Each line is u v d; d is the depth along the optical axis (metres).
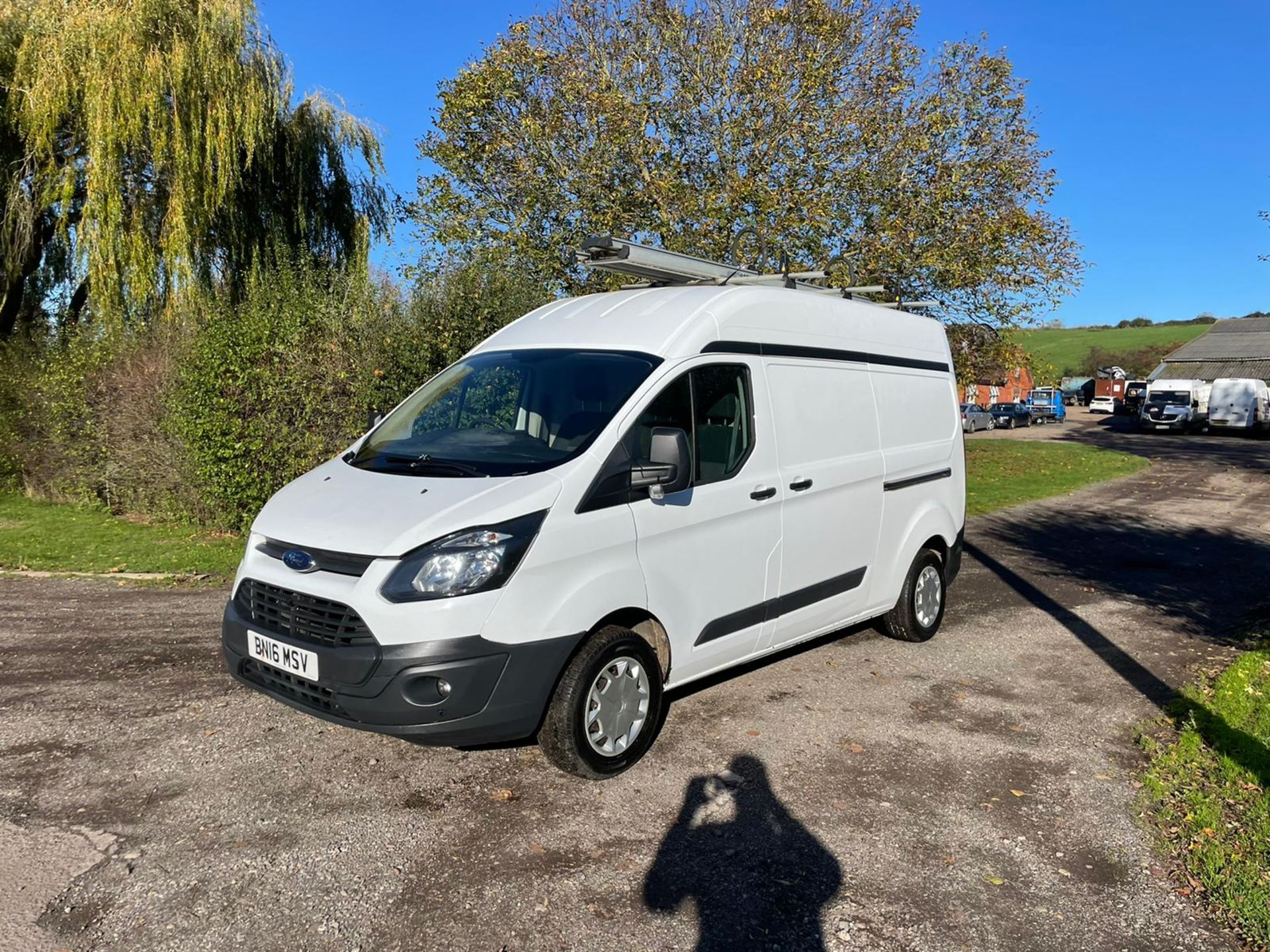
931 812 3.83
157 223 14.05
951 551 6.60
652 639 4.33
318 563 3.75
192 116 13.35
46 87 13.30
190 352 10.38
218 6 13.59
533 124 15.24
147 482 11.05
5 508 12.20
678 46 15.25
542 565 3.69
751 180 13.97
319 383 9.65
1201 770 4.23
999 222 15.48
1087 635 6.64
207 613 6.93
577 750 3.86
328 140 16.11
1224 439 35.31
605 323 4.86
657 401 4.29
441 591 3.51
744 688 5.34
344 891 3.16
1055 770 4.27
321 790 3.92
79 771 4.08
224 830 3.57
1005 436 38.09
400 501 3.85
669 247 14.60
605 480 3.98
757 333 4.93
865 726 4.78
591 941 2.91
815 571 5.21
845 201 15.02
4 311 16.44
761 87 14.27
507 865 3.35
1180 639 6.55
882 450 5.79
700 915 3.06
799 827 3.68
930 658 6.00
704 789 4.00
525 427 4.33
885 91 15.33
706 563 4.44
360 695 3.53
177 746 4.36
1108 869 3.40
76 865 3.29
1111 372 66.12
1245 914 3.08
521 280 12.70
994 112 16.05
